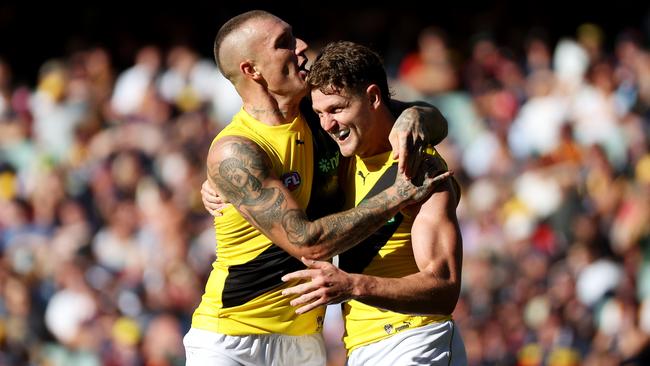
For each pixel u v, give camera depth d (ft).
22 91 77.20
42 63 85.76
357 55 27.32
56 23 85.87
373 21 82.94
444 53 74.79
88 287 60.13
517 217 62.28
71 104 75.10
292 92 27.99
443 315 27.43
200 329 29.53
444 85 73.77
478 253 59.52
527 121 68.74
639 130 67.51
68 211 66.49
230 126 28.37
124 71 80.28
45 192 67.67
